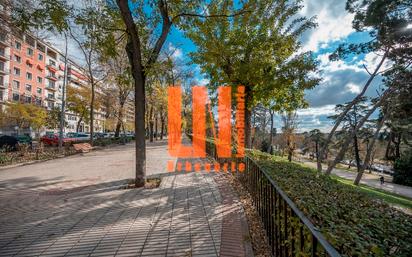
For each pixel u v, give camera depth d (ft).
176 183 23.00
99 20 21.99
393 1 35.45
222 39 33.78
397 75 45.68
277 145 134.82
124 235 11.77
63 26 17.97
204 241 11.14
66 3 18.42
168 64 23.15
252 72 31.50
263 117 113.91
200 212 14.98
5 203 16.98
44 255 10.03
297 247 6.46
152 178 24.80
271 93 33.88
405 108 54.65
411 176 83.97
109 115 89.45
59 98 168.55
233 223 13.26
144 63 23.38
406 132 87.20
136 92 21.97
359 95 50.65
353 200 9.51
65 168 32.89
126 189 20.68
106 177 26.27
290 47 34.22
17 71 136.26
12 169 32.30
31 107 107.14
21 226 12.92
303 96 35.53
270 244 10.53
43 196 18.72
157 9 24.03
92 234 11.90
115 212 14.96
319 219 6.67
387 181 93.91
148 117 107.76
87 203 16.81
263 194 12.60
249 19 32.27
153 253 10.07
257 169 15.31
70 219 13.85
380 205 9.42
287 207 7.88
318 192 9.79
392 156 105.81
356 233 5.85
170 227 12.69
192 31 33.71
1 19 25.09
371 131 103.35
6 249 10.52
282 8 32.37
